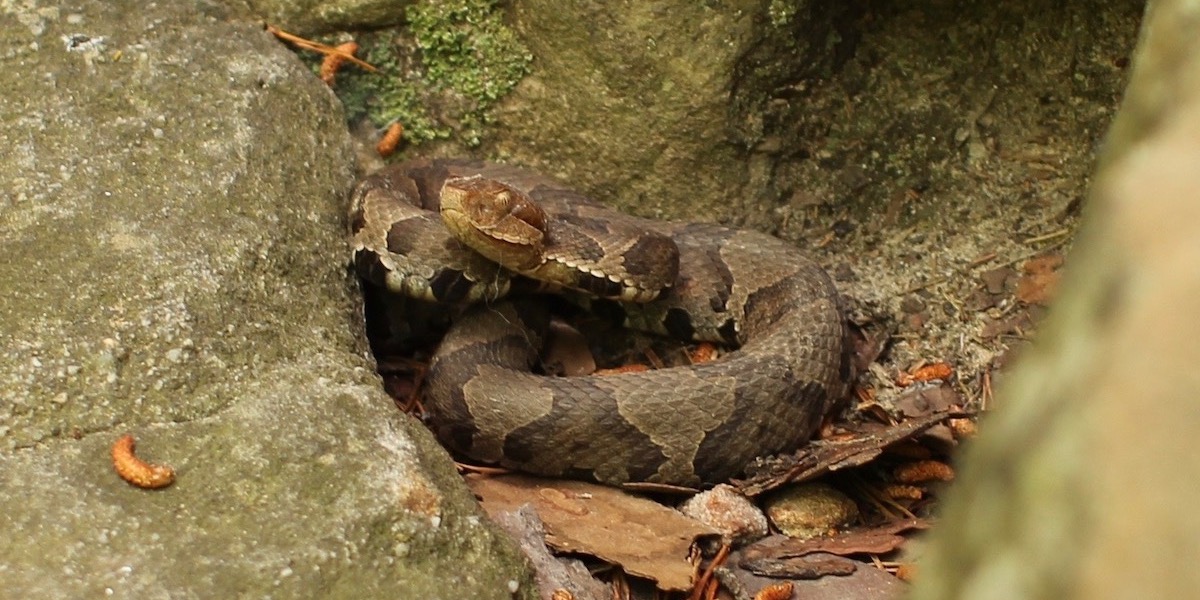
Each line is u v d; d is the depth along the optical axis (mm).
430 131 5004
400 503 3250
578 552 3719
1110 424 1046
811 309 4547
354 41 4898
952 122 5066
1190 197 1062
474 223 4148
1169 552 995
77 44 4379
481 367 4281
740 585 3730
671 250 4617
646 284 4535
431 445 3635
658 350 4918
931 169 5102
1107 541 1026
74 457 3271
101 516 3107
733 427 4164
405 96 4961
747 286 4762
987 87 5047
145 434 3381
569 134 4914
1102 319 1093
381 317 4664
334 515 3189
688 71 4676
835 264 5020
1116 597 1011
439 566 3195
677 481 4160
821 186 5059
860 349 4781
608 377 4230
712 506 3988
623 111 4797
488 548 3303
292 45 4859
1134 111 1342
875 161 5074
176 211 4035
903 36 4977
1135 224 1085
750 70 4723
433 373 4332
